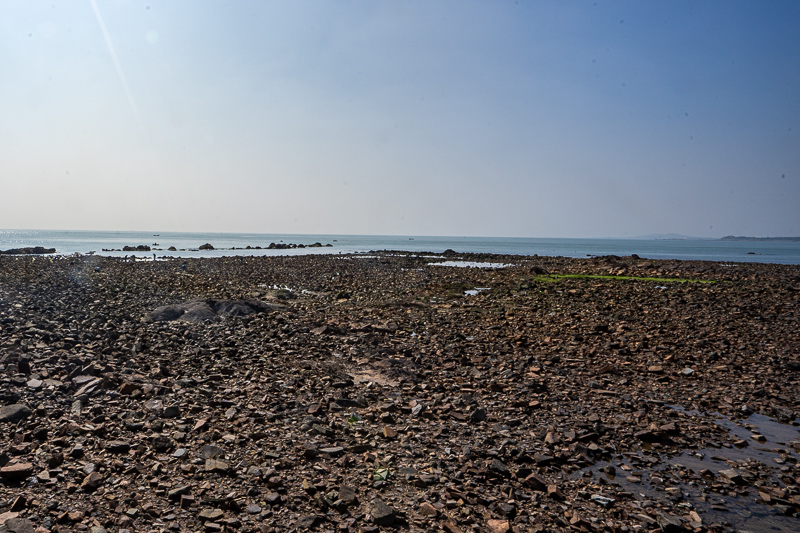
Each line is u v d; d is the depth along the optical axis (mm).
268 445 8250
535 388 12180
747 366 14484
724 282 34906
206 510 6133
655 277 39625
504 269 49938
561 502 6961
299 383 11797
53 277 34812
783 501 7102
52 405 9250
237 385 11492
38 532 5426
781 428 10148
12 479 6539
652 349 16594
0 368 11094
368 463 7828
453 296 30188
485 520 6344
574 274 42938
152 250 93188
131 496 6355
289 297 28328
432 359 14914
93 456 7371
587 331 19469
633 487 7527
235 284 34188
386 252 94750
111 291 27375
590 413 10664
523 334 18875
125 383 10445
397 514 6367
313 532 5836
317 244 133750
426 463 7930
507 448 8672
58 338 14719
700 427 10023
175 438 8203
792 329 19219
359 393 11320
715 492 7430
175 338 15844
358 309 24297
